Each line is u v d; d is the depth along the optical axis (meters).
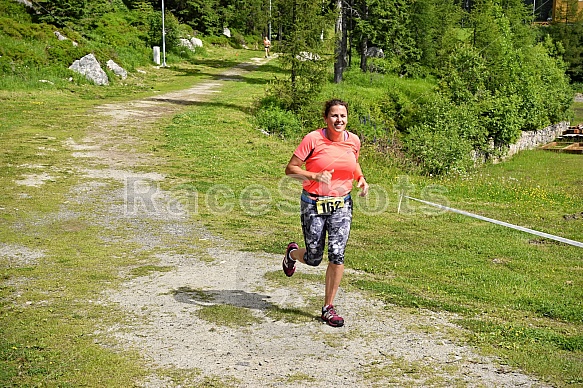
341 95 26.36
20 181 11.09
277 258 7.13
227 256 7.30
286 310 5.29
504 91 29.59
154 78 30.52
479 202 13.65
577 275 7.38
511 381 4.14
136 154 14.05
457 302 5.91
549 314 5.70
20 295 5.78
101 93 23.64
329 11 22.20
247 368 4.26
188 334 4.84
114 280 6.28
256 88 28.23
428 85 36.84
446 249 8.49
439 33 43.25
